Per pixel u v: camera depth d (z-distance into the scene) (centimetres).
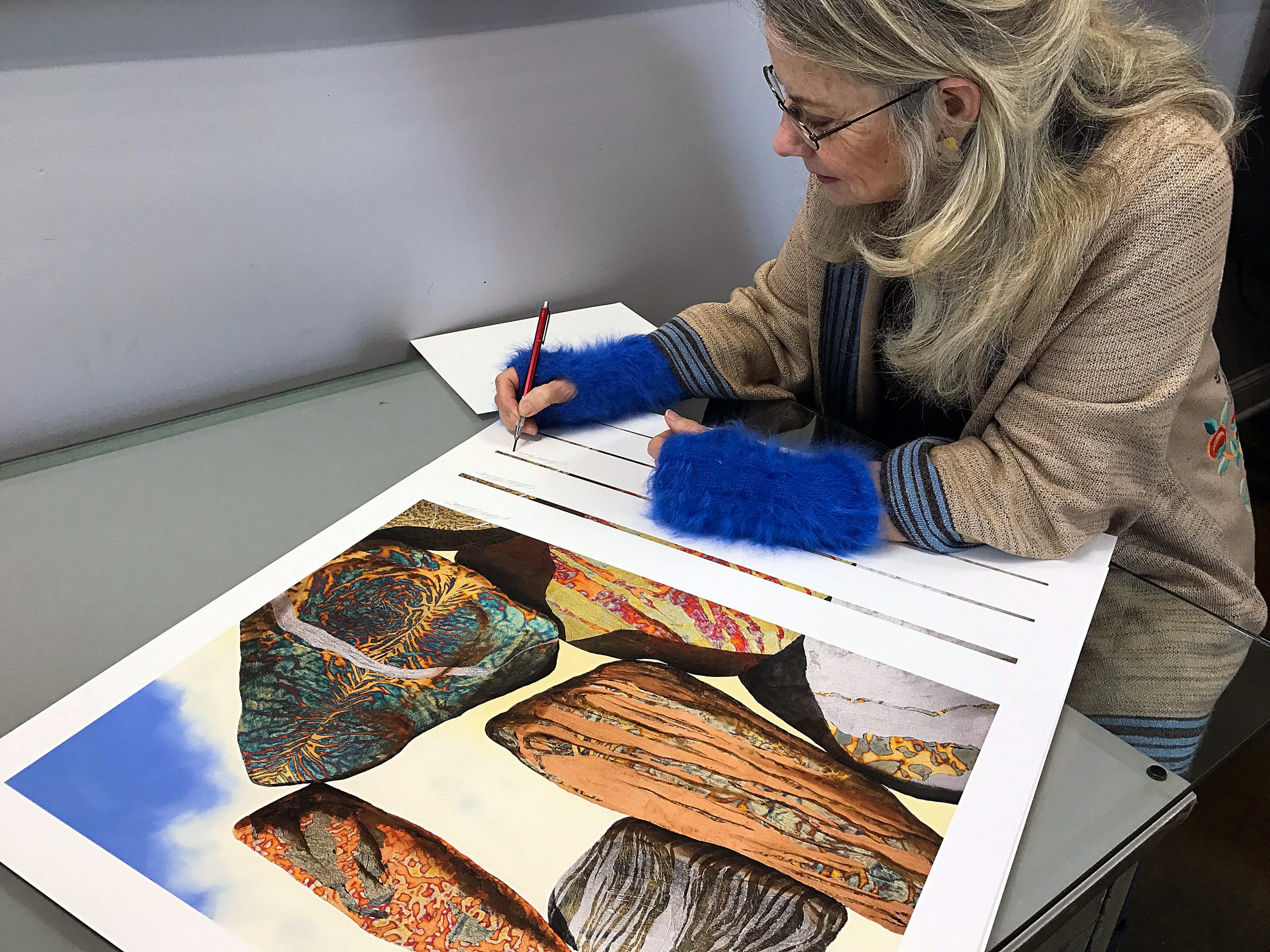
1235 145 72
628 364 82
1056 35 60
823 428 82
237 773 51
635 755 52
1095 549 69
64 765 51
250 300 85
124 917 45
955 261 67
